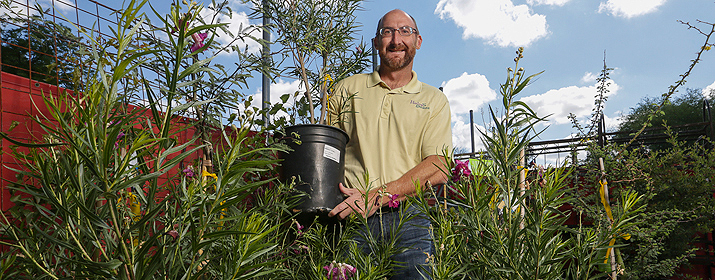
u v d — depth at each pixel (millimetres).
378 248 1391
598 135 3660
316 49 2299
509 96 915
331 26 2359
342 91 2402
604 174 2465
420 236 1938
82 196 559
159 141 536
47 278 744
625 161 2928
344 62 2533
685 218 3432
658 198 3666
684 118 18375
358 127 2299
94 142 514
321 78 2318
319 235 1472
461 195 1110
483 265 992
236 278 616
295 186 1731
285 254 1393
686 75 2475
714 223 3375
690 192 3492
